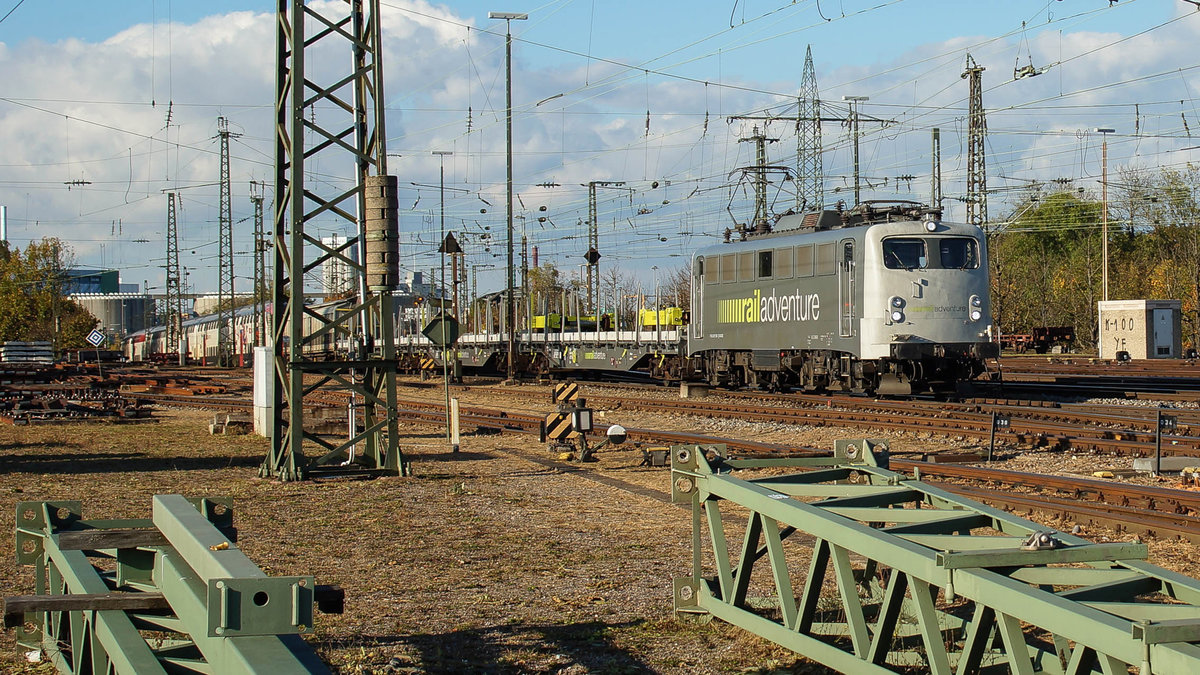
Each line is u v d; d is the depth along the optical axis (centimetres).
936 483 1404
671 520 1222
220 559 433
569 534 1142
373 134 1612
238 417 2455
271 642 386
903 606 728
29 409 2898
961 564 517
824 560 638
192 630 446
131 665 457
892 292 2567
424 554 1046
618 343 3866
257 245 6638
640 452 1845
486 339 4778
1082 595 507
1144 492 1220
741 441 1955
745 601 742
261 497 1423
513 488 1490
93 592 538
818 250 2761
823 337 2745
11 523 1236
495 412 2709
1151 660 417
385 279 1600
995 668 612
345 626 788
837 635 687
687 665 688
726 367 3234
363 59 1622
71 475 1675
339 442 2239
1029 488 1366
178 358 8212
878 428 2150
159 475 1662
